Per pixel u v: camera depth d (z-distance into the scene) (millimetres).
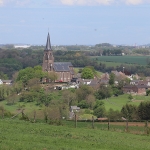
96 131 47938
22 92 146125
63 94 131875
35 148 31844
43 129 44844
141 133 49938
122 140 41969
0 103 139375
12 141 34406
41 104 129250
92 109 123750
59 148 32938
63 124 55188
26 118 58250
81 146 35188
